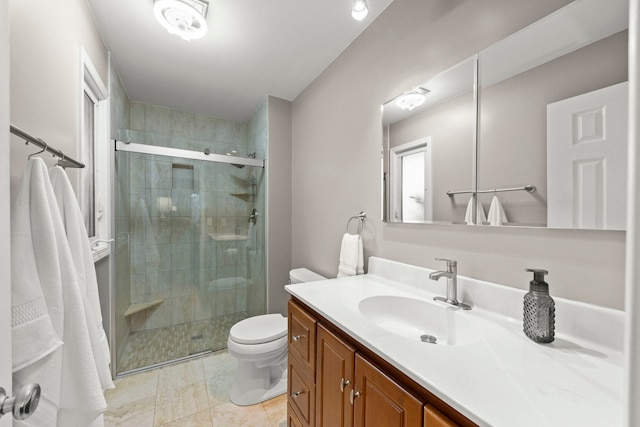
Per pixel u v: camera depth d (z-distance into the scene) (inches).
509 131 35.6
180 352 84.7
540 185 32.5
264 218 96.6
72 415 28.8
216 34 63.7
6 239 17.0
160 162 93.7
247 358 60.6
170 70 79.0
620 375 22.6
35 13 33.7
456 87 42.1
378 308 43.7
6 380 16.6
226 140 117.6
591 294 28.6
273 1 54.0
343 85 69.2
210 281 104.8
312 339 40.6
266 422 56.4
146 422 55.9
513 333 30.4
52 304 25.8
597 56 28.4
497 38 37.0
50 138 37.7
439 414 21.5
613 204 27.2
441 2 44.5
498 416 18.0
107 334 69.3
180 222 99.5
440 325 38.3
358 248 59.8
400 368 24.4
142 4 54.6
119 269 78.8
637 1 8.9
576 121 29.8
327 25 60.8
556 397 19.9
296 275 77.2
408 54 50.6
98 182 66.2
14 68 29.2
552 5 31.9
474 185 39.6
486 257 38.3
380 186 57.0
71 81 45.5
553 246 31.5
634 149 8.9
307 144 87.7
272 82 85.9
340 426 33.9
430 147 46.3
